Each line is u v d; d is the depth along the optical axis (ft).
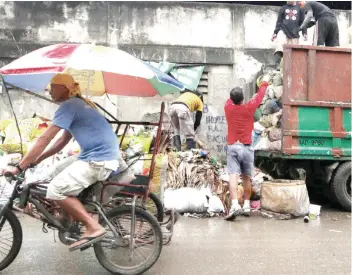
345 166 21.88
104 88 16.22
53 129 11.95
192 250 15.35
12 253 12.76
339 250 15.46
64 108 12.17
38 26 29.09
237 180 20.47
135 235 12.72
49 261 14.08
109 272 13.08
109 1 29.78
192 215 20.72
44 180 13.28
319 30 25.91
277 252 15.17
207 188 21.48
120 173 13.23
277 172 23.79
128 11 29.94
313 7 26.18
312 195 25.90
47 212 12.69
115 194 13.28
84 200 12.59
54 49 12.39
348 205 21.97
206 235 17.44
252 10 31.14
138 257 13.01
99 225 12.09
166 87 14.66
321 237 17.22
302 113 21.31
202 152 23.63
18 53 28.66
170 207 20.34
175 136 25.62
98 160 12.12
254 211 21.97
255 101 20.25
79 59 11.69
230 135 20.43
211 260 14.26
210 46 30.71
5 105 28.89
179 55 30.17
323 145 21.56
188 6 30.50
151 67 13.12
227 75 30.89
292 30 27.27
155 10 30.17
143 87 15.70
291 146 21.18
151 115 29.19
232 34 30.94
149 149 20.94
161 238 12.71
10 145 21.07
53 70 11.44
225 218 20.10
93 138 12.23
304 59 21.40
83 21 29.55
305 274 13.03
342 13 32.22
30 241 16.24
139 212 12.66
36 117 24.30
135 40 29.99
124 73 11.87
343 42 32.09
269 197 20.68
